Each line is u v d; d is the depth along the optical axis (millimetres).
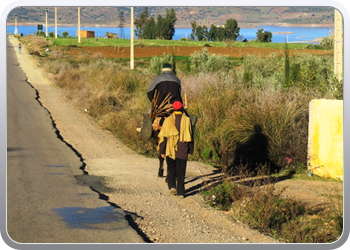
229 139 19406
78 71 48656
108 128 25391
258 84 28250
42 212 11148
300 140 18375
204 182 13953
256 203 11500
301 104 19859
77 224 10398
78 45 113438
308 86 24141
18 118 27266
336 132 15750
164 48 101000
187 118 12820
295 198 13180
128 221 10734
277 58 51531
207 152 19000
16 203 11766
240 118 19656
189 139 12703
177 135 12672
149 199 12766
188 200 12820
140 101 29047
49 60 69250
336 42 21188
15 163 16609
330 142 15906
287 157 17922
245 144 18953
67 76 46750
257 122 18969
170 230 10359
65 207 11641
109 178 15039
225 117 20938
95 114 29359
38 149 19453
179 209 11977
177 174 12992
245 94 22953
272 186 12367
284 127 18453
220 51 85312
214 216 11555
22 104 32781
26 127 24625
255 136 18844
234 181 14461
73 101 34281
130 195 13102
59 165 16672
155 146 20859
